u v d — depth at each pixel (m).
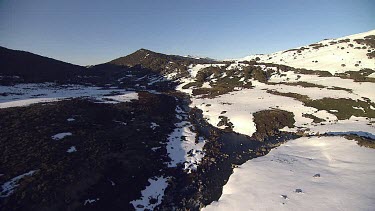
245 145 38.38
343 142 31.48
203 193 25.58
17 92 57.19
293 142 36.31
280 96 59.41
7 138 28.52
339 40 110.50
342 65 80.81
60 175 23.56
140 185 26.39
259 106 53.31
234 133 43.72
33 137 29.58
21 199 20.00
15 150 26.36
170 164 31.61
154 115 50.12
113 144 32.47
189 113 56.84
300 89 63.12
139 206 23.25
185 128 45.75
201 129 46.12
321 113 47.16
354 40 102.75
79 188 22.94
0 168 23.17
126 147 32.97
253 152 35.56
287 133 42.00
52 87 70.75
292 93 59.84
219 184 27.23
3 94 52.78
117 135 36.06
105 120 40.91
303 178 24.23
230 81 84.38
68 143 29.81
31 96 53.78
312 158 29.17
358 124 41.56
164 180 28.05
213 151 35.91
